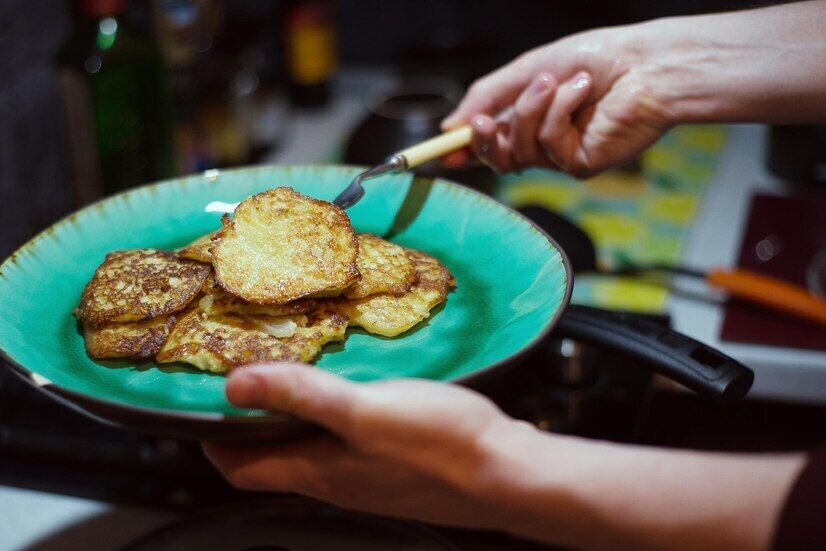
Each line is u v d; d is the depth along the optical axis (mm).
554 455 504
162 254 609
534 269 600
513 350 535
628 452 504
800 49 694
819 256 1014
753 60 707
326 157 1267
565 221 829
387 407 495
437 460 507
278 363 515
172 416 486
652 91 738
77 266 622
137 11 1104
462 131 723
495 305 601
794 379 885
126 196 661
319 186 681
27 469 718
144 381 554
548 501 499
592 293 979
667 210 1159
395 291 595
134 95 958
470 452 502
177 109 1116
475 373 514
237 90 1184
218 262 553
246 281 550
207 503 694
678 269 939
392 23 1502
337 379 497
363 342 585
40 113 997
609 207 1170
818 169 1152
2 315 557
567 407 717
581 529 501
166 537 615
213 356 555
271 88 1342
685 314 945
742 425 900
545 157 786
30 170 984
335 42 1526
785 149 1170
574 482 496
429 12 1484
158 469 707
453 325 595
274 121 1332
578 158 774
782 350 890
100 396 516
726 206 1147
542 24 1469
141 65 952
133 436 729
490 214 648
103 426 739
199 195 677
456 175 944
